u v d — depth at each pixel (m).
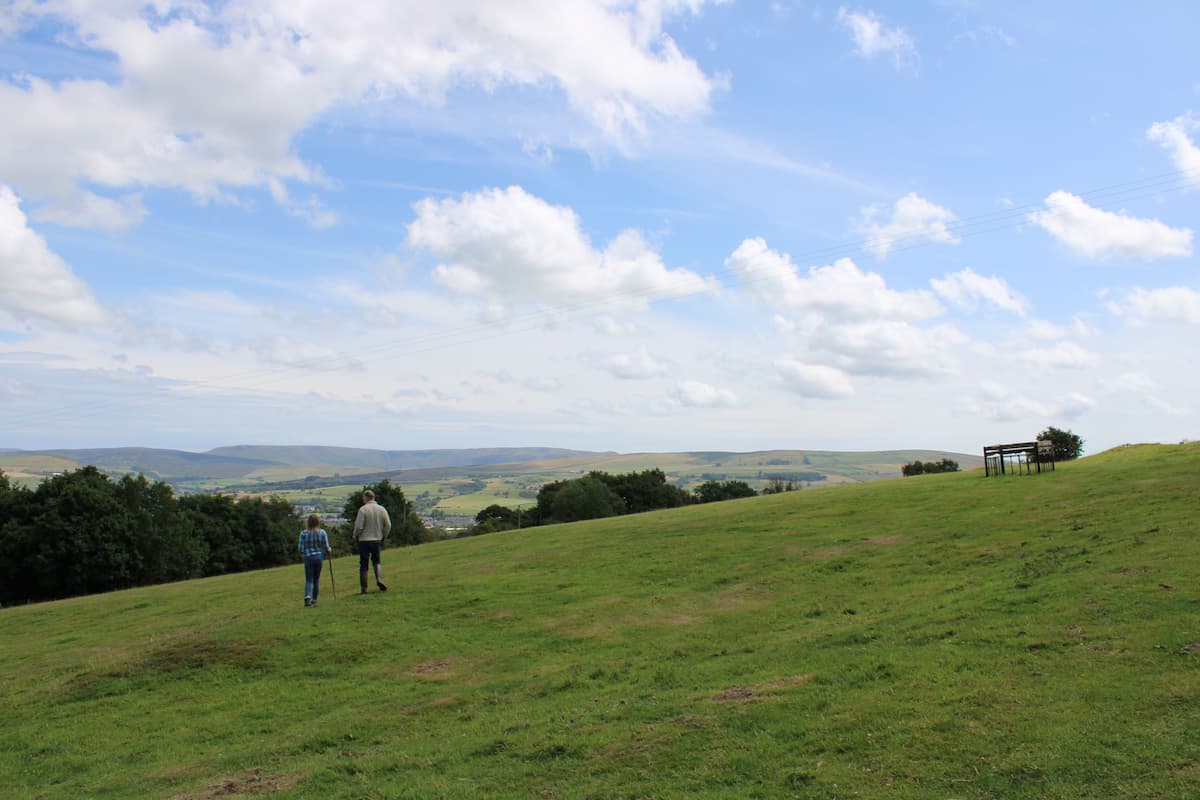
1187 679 10.23
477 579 26.84
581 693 14.53
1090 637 12.41
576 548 32.81
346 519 119.75
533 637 19.22
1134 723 9.33
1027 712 10.09
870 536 26.88
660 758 10.56
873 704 11.20
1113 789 8.04
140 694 17.23
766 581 22.50
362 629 20.73
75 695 17.50
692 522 37.12
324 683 17.05
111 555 75.88
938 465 116.62
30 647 24.92
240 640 20.11
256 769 12.37
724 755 10.34
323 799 10.73
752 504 44.03
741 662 14.84
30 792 12.42
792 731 10.76
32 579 75.88
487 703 14.73
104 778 12.75
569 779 10.36
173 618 27.00
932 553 22.64
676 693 13.44
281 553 112.12
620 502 131.25
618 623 19.72
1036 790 8.27
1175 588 13.96
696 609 20.39
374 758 12.16
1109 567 16.42
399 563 35.62
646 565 26.81
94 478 83.38
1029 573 17.61
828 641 15.30
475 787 10.48
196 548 93.00
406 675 17.12
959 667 12.16
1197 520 19.67
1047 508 26.66
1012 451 39.78
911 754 9.52
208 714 15.68
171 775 12.49
